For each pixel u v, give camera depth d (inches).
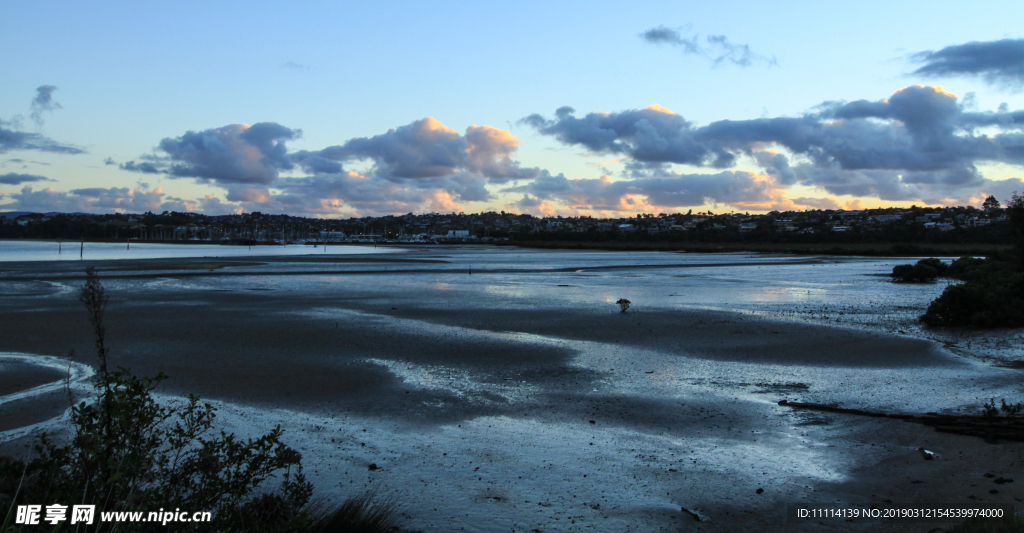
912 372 626.8
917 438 409.1
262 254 4345.5
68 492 184.9
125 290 1505.9
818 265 3100.4
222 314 1053.2
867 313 1115.3
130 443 197.0
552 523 283.3
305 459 366.6
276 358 676.7
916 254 4569.4
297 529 209.3
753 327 929.5
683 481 339.3
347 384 562.6
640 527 279.3
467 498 311.9
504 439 413.7
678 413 477.1
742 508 302.0
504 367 644.1
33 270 2213.3
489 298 1381.6
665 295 1489.9
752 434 425.4
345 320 989.2
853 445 399.2
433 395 528.1
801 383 578.6
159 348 731.4
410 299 1346.0
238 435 406.0
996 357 704.4
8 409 465.1
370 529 261.0
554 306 1216.2
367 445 397.1
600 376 605.0
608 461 371.6
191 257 3580.2
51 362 645.3
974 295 940.0
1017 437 395.5
